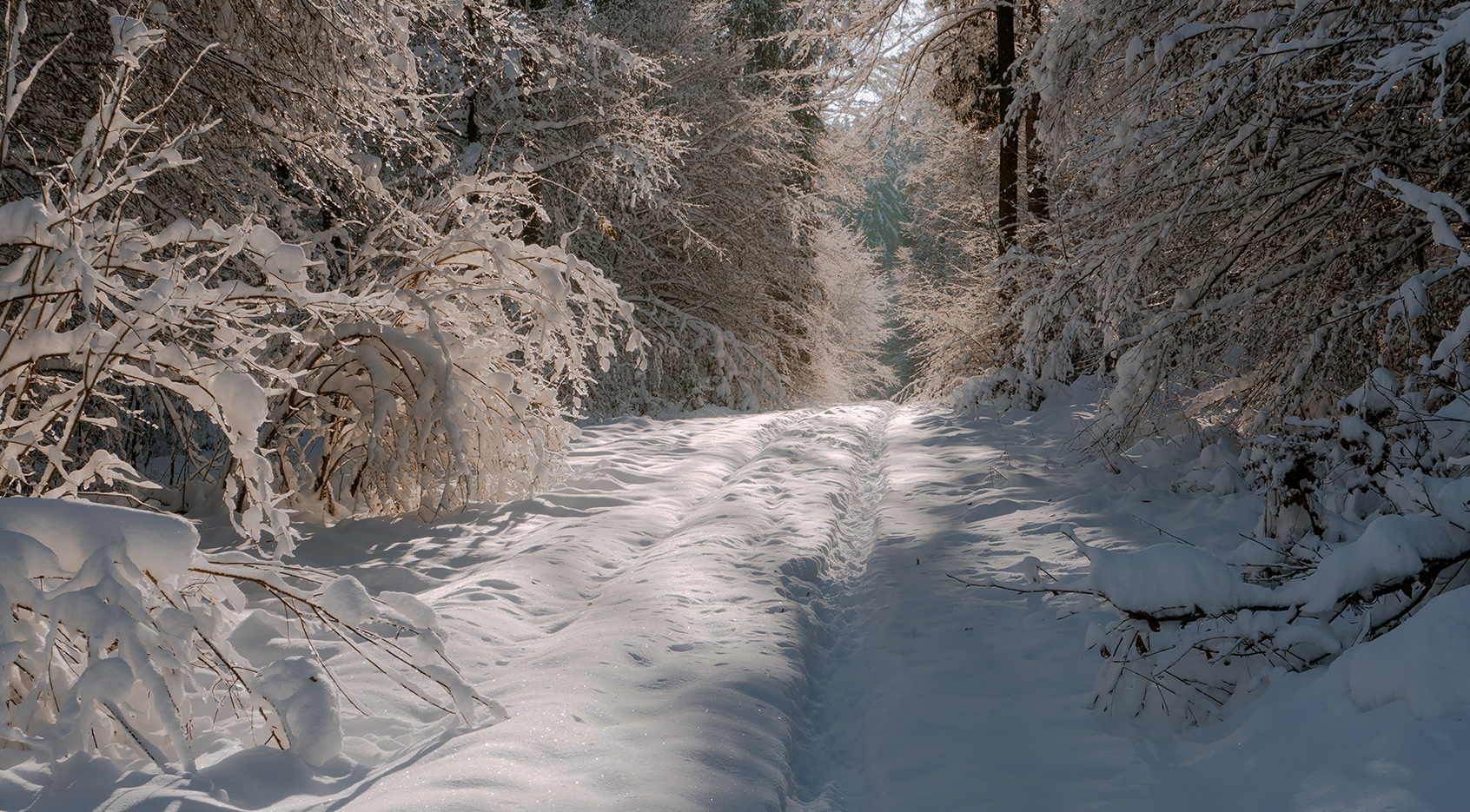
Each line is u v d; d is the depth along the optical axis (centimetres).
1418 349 500
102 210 529
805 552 579
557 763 282
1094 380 1216
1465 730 240
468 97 1490
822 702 400
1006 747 317
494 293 691
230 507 382
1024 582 503
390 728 326
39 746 262
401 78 724
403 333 645
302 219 965
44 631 285
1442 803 220
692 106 1970
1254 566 380
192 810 246
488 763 277
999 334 1516
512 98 1560
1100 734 322
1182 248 632
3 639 256
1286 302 586
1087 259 669
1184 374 639
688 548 566
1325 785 245
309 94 620
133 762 276
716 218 2016
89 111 555
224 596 330
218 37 573
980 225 1966
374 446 631
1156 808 264
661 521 681
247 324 392
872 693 391
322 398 655
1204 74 550
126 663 260
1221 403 677
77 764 261
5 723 257
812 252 2473
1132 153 585
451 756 285
